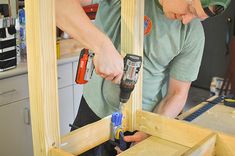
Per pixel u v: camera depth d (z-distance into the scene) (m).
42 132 0.69
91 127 0.82
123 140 0.89
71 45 2.28
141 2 0.86
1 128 1.97
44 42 0.64
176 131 0.86
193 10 1.14
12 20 1.90
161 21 1.19
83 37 0.91
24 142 2.13
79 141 0.79
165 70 1.31
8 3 2.13
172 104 1.27
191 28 1.20
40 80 0.65
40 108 0.67
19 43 2.11
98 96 1.25
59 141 0.72
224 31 3.46
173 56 1.24
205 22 3.57
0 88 1.90
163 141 0.88
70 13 0.88
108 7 1.18
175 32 1.19
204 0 1.10
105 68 0.91
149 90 1.28
